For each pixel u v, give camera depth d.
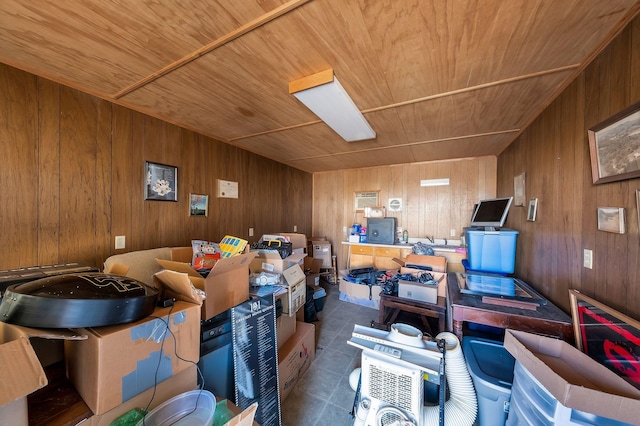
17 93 1.24
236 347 1.28
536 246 1.78
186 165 2.15
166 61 1.20
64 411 0.71
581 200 1.25
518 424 1.03
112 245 1.63
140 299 0.81
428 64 1.21
